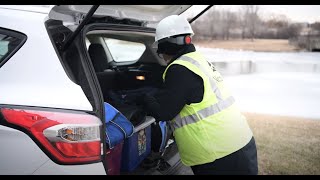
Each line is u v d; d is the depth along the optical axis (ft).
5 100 4.66
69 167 4.52
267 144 11.66
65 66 5.12
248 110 13.67
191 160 5.61
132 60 11.41
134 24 7.88
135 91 8.41
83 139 4.59
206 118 5.31
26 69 4.95
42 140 4.47
